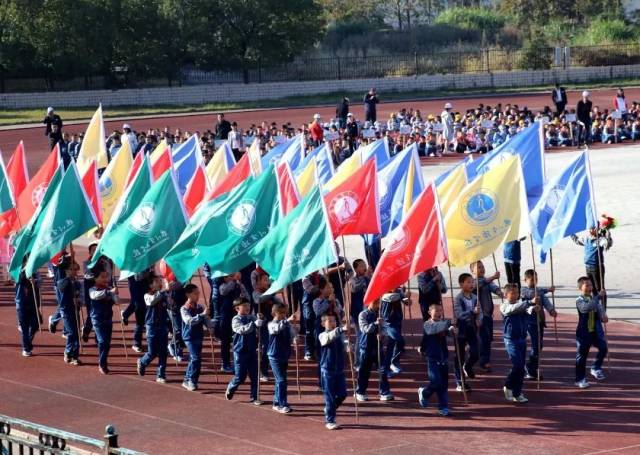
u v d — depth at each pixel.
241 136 52.06
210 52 86.81
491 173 20.19
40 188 25.62
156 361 22.83
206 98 84.62
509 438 17.14
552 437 17.14
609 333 23.50
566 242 33.50
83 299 24.11
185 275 20.50
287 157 27.56
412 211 18.80
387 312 20.17
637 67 94.69
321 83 88.06
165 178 21.48
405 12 123.25
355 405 19.03
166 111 79.00
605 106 77.50
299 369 21.81
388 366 19.78
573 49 96.31
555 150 58.84
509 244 25.06
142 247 21.38
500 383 20.33
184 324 20.55
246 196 20.41
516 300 18.80
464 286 20.17
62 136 52.09
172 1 85.25
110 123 73.50
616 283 28.02
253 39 87.88
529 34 107.56
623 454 16.20
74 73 83.44
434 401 19.39
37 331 25.06
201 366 22.05
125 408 19.44
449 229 20.17
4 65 81.31
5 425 13.65
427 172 51.03
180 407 19.44
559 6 118.44
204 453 16.77
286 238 19.39
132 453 11.98
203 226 20.31
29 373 22.08
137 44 84.12
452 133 59.41
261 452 16.73
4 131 70.38
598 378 20.25
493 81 90.94
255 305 21.50
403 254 18.81
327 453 16.62
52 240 22.20
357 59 93.56
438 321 18.36
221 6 86.88
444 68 94.75
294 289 24.06
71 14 80.06
